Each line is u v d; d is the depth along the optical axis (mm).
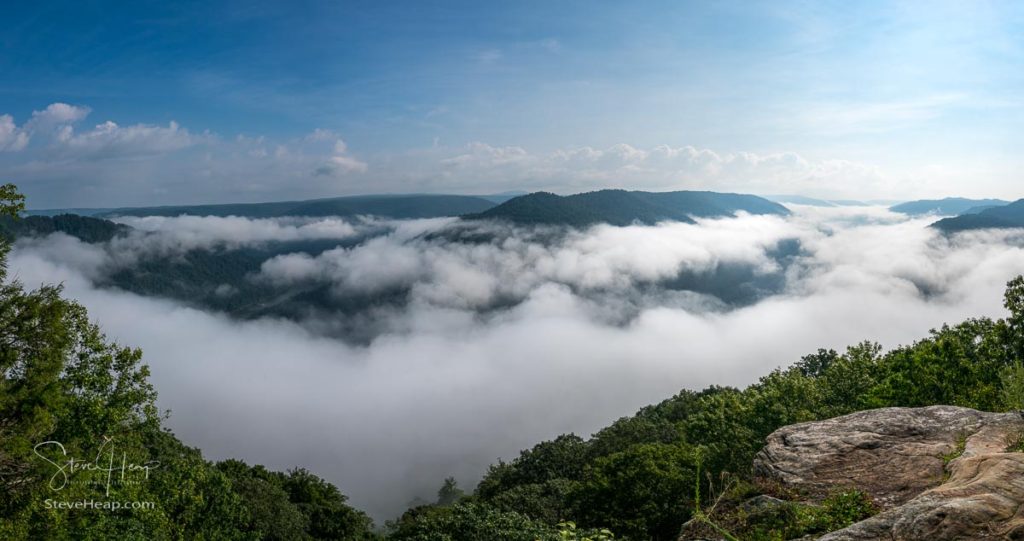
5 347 17188
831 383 42281
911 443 10414
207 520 35500
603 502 38594
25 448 16750
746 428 37906
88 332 23641
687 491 36406
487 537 30484
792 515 8719
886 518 6031
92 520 21484
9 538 16094
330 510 71500
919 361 35062
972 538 5340
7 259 18406
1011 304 34875
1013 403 14836
